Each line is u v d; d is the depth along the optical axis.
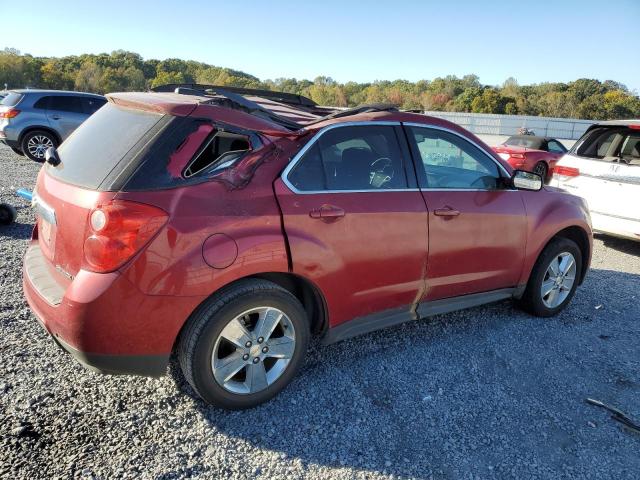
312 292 3.14
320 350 3.68
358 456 2.62
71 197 2.56
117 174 2.48
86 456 2.45
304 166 2.99
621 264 6.61
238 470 2.46
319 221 2.96
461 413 3.06
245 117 2.84
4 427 2.58
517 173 3.97
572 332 4.29
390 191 3.35
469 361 3.67
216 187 2.65
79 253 2.48
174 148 2.58
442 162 3.73
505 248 3.98
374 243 3.21
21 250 5.22
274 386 2.95
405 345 3.85
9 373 3.04
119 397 2.93
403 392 3.22
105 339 2.43
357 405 3.04
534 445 2.82
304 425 2.83
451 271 3.70
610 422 3.09
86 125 3.13
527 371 3.60
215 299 2.65
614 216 6.84
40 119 11.86
